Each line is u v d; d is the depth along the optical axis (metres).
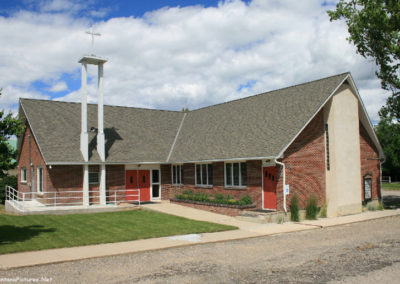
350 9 25.08
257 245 13.21
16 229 15.95
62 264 10.62
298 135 19.88
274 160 18.94
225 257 11.32
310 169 20.50
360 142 24.62
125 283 8.68
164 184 27.03
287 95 23.58
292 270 9.66
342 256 11.19
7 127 13.55
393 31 23.72
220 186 22.64
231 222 18.45
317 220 19.55
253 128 22.52
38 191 24.33
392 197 35.06
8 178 30.97
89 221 18.28
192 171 25.05
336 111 21.91
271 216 18.41
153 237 14.47
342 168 22.08
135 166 26.06
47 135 23.66
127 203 24.98
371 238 14.27
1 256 11.37
